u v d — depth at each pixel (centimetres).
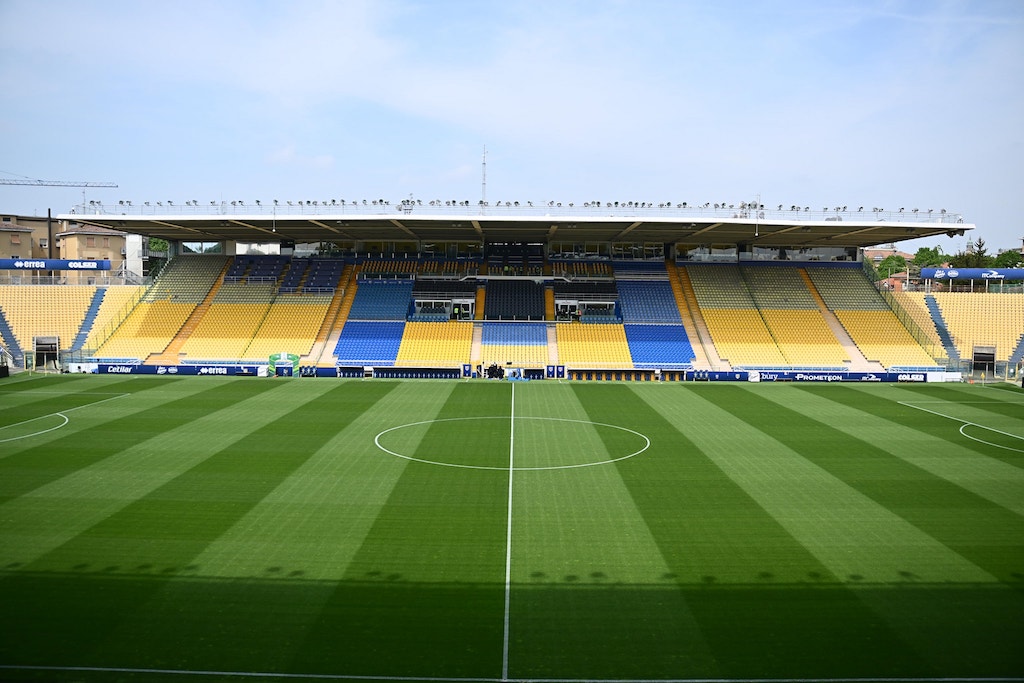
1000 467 2794
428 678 1350
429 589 1711
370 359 5681
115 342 5825
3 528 2059
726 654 1441
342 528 2092
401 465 2764
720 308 6297
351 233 6350
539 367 5475
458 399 4253
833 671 1382
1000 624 1565
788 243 6738
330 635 1496
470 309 6278
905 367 5616
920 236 6078
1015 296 6394
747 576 1795
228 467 2697
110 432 3244
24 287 6344
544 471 2709
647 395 4472
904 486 2538
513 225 5675
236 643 1459
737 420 3681
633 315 6212
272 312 6188
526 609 1619
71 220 5366
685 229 5775
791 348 5844
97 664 1377
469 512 2245
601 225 5594
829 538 2047
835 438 3275
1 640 1458
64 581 1728
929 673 1377
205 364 5550
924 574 1812
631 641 1487
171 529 2066
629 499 2384
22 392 4334
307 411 3806
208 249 7025
